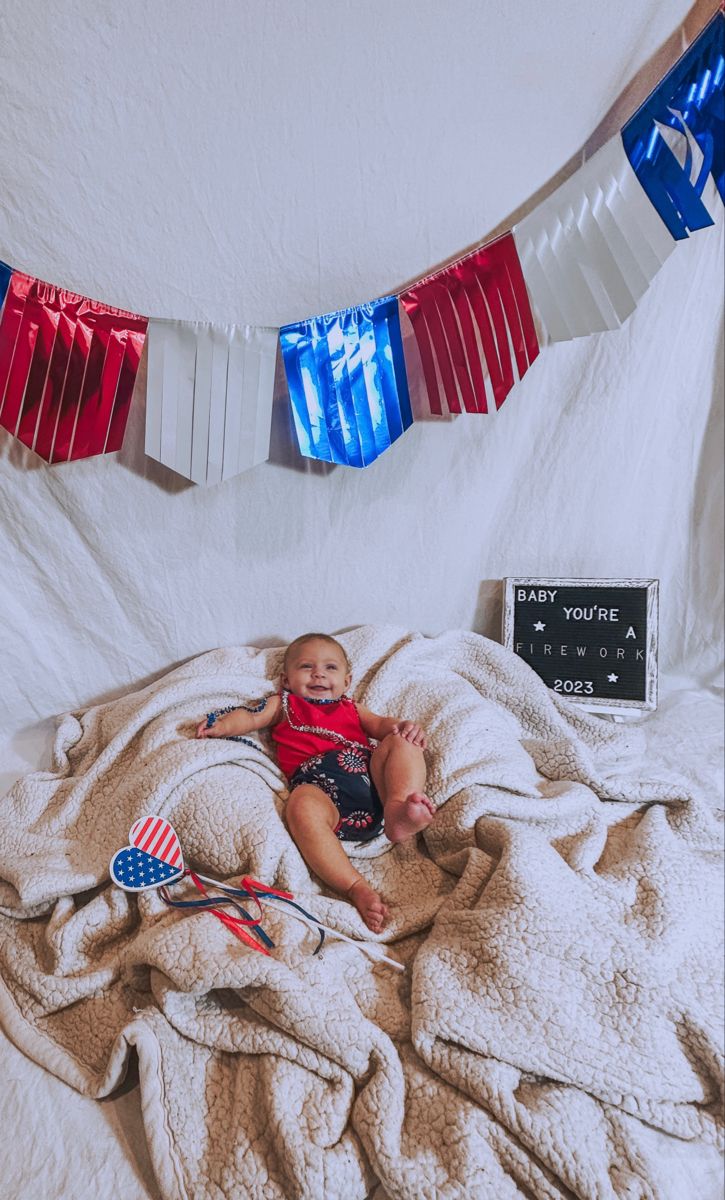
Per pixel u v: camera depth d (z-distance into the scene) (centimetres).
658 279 157
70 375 129
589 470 174
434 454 167
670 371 167
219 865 124
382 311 141
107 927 116
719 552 183
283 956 104
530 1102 91
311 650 154
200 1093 94
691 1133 90
